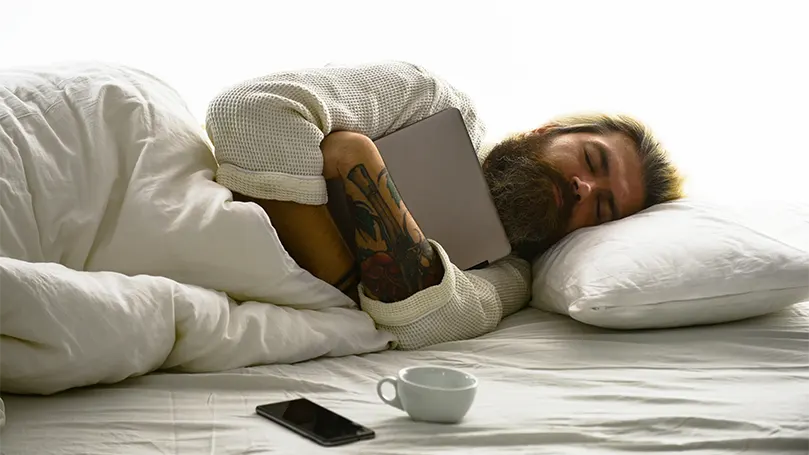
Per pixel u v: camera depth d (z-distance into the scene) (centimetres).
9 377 138
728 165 314
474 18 301
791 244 202
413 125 203
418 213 200
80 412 138
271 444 129
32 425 132
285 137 183
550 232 221
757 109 312
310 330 173
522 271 221
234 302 174
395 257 187
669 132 312
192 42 277
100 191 171
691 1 308
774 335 189
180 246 169
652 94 310
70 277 143
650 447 133
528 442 134
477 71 304
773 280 190
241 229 171
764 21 308
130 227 169
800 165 312
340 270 195
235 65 282
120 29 270
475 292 196
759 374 167
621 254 196
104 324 143
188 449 127
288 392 153
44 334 137
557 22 305
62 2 265
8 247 157
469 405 139
